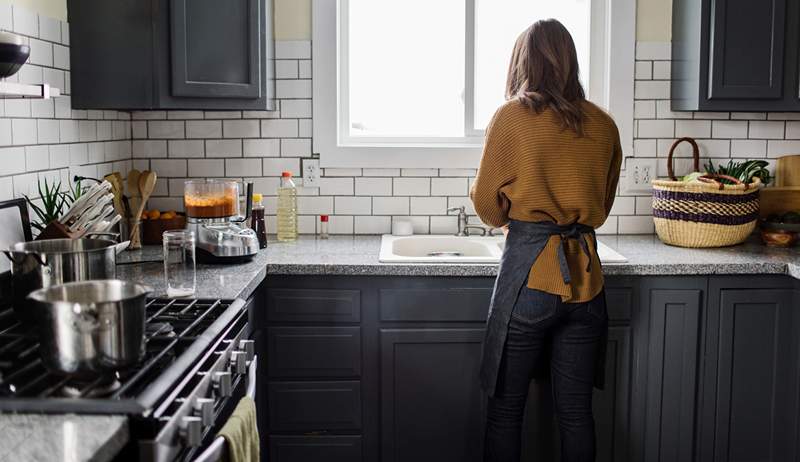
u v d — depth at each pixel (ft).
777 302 9.95
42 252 6.48
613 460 10.07
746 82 10.87
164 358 5.60
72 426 4.36
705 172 11.76
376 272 9.68
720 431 10.09
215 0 10.10
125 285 5.57
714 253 10.48
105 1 9.80
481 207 8.97
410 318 9.82
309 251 10.59
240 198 11.81
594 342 9.05
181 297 7.50
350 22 11.89
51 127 9.22
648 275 9.80
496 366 8.95
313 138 11.68
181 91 10.01
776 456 10.14
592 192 8.61
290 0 11.52
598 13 11.71
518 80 8.96
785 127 11.87
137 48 9.86
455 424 9.98
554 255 8.63
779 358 10.01
